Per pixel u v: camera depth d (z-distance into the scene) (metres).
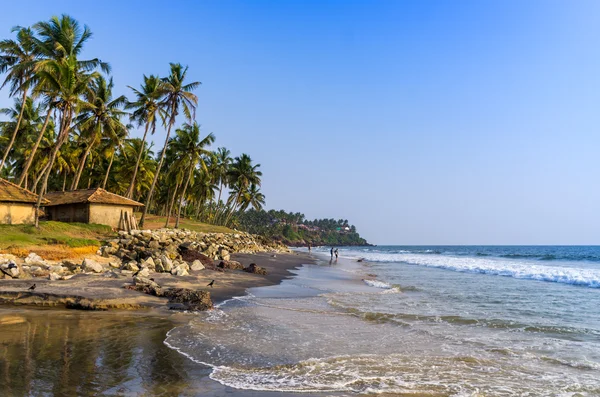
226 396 6.79
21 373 7.33
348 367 8.60
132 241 28.91
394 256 76.31
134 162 60.31
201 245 34.84
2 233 25.56
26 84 30.67
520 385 7.71
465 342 10.91
